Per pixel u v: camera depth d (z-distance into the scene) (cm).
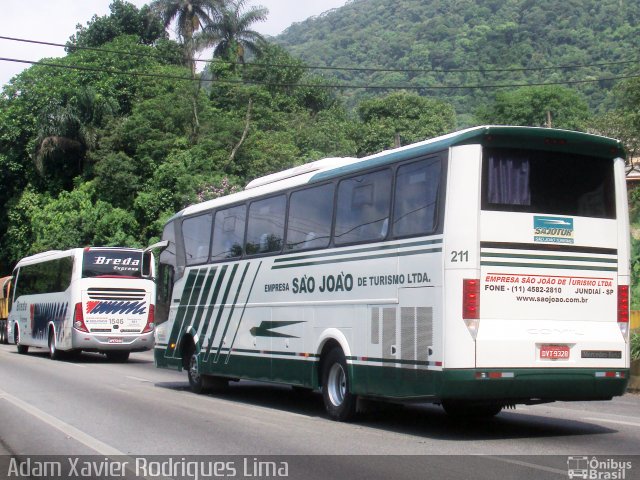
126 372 2283
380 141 5975
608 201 1105
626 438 1078
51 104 5344
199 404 1510
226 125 4856
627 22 14462
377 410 1259
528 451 977
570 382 1051
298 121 5609
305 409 1435
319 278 1295
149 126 4822
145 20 6381
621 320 1093
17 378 2064
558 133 1074
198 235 1728
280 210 1431
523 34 14788
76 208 4800
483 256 1028
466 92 13338
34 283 3145
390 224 1141
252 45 6081
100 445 1069
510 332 1028
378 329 1146
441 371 1020
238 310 1541
